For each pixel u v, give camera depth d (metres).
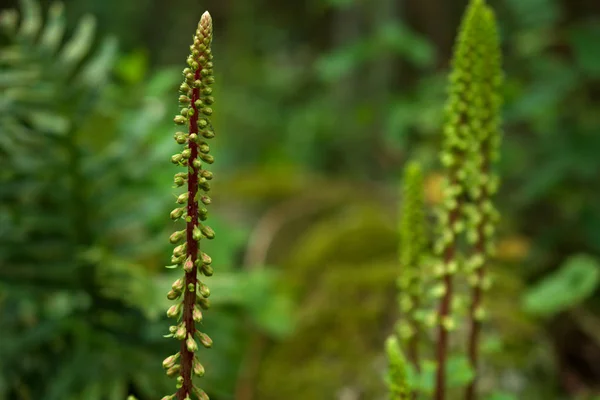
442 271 0.84
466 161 0.83
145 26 3.77
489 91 0.82
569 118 1.65
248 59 3.57
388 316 1.28
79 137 1.14
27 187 1.02
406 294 0.88
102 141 1.40
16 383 0.99
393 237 1.47
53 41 1.10
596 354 1.34
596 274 1.26
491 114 0.82
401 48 1.74
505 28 1.74
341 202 1.63
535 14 1.62
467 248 1.37
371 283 1.33
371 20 2.19
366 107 2.12
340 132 2.31
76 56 1.09
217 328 1.17
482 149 0.83
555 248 1.60
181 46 3.83
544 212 1.79
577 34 1.50
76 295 1.05
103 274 1.02
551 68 1.55
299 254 1.46
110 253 1.11
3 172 1.01
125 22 3.52
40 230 1.03
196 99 0.66
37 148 1.04
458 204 0.84
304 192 1.66
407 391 0.75
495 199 1.85
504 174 1.84
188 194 0.68
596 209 1.53
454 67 0.82
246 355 1.21
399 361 0.75
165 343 1.04
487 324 1.20
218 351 1.14
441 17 3.09
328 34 3.92
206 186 0.67
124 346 1.03
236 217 1.58
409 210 0.86
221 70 3.43
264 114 2.87
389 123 1.94
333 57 1.75
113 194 1.09
